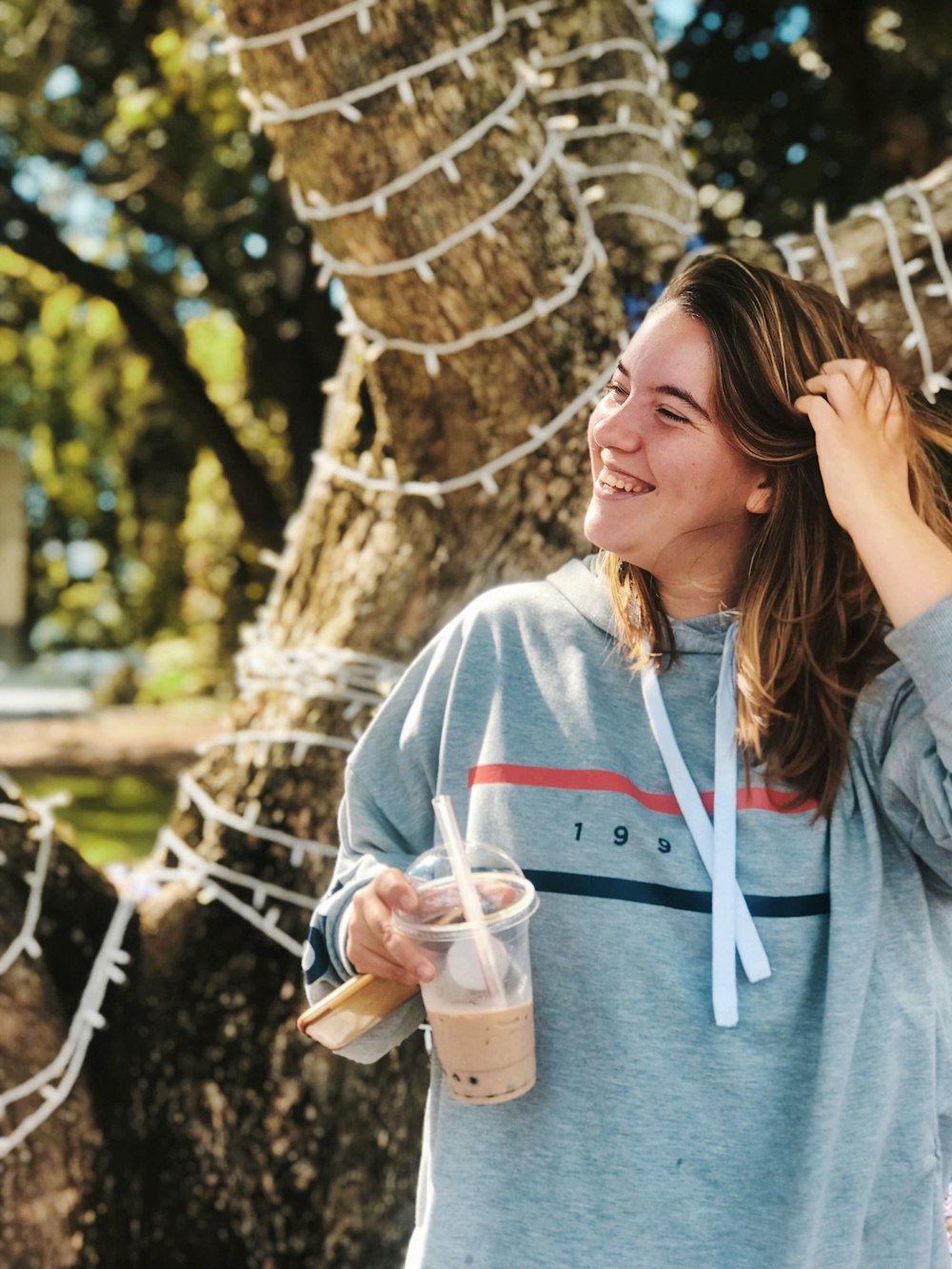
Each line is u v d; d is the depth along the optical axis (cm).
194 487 1777
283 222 921
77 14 960
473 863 143
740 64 751
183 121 920
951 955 156
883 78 691
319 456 289
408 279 250
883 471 143
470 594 264
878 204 269
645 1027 141
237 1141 269
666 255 290
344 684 268
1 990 261
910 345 260
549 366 256
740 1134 138
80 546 2455
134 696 1920
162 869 290
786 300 149
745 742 145
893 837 150
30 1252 256
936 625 135
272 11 236
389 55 238
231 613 1605
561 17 300
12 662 2361
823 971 142
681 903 143
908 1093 144
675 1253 137
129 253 1128
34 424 1925
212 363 1584
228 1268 265
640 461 149
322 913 152
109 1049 274
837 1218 139
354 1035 139
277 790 275
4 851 272
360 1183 265
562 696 153
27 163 1061
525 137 251
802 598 150
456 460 267
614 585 156
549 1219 141
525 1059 136
